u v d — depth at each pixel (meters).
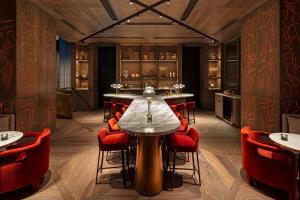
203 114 11.31
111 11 6.79
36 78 6.19
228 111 9.17
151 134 2.80
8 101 5.25
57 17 7.35
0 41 5.21
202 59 12.83
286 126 4.89
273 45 5.34
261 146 3.38
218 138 6.72
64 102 10.08
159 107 4.94
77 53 12.55
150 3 6.15
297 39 5.11
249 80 6.63
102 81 13.32
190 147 3.47
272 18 5.38
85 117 10.44
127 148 3.71
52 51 7.25
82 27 8.73
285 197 3.36
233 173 4.18
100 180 3.91
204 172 4.23
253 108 6.38
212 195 3.42
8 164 3.19
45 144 3.67
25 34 5.62
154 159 3.40
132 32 9.71
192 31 9.48
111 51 13.22
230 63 11.09
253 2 5.88
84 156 5.09
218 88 12.66
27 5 5.70
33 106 6.04
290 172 3.14
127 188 3.63
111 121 4.50
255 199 3.31
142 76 12.48
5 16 5.18
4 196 3.36
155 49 12.58
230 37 10.58
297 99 5.13
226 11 6.69
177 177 4.01
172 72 12.66
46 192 3.50
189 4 6.19
